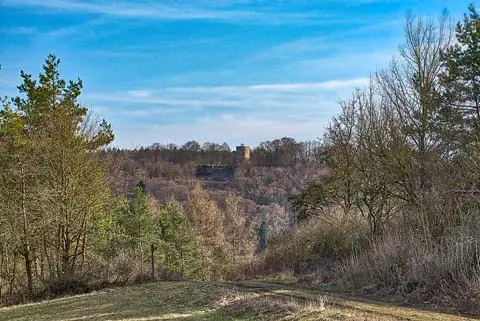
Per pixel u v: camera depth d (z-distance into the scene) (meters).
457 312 10.92
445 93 22.19
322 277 18.88
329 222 26.80
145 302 16.50
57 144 26.39
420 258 14.12
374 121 25.41
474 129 20.86
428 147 21.81
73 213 27.17
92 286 23.89
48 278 26.09
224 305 13.83
